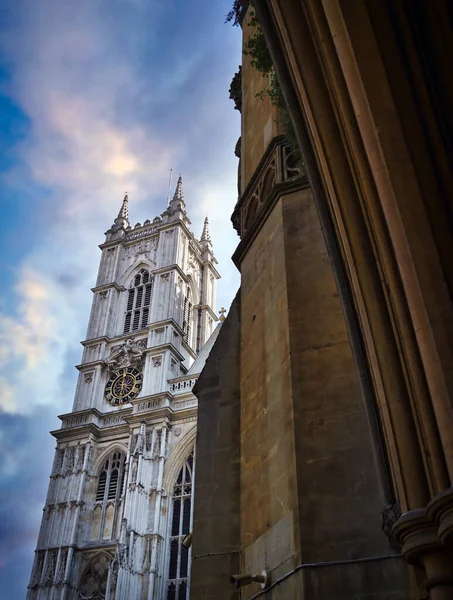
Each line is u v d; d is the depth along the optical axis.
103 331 62.03
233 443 10.21
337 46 6.15
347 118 6.32
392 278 5.74
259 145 11.91
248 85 13.38
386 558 6.08
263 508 7.91
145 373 56.66
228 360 11.22
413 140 5.71
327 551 6.37
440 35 5.97
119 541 44.41
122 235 71.06
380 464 5.92
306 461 7.08
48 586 46.47
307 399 7.55
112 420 55.34
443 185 5.58
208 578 9.01
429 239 5.37
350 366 7.55
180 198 72.19
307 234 9.16
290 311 8.44
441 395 4.87
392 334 5.87
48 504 51.19
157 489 47.88
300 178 9.79
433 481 4.94
